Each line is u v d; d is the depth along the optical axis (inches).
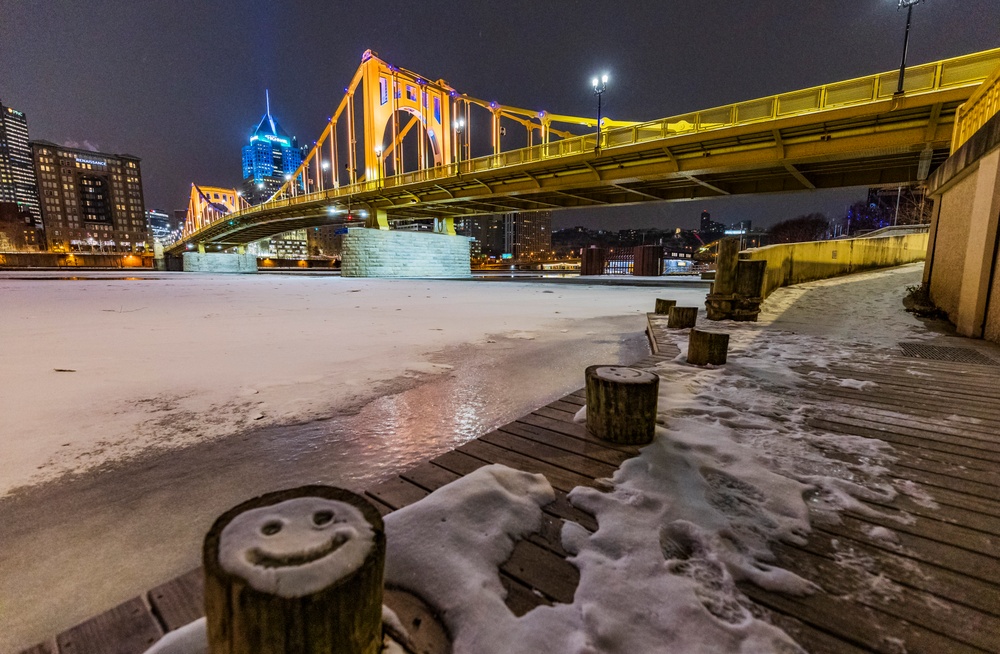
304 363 231.6
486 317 426.0
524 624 55.1
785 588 61.4
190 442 132.4
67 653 51.8
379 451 127.3
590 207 1471.5
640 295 700.0
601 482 90.7
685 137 831.1
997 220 235.1
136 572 76.4
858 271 624.1
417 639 53.8
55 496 101.1
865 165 829.8
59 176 6560.0
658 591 60.2
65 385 189.8
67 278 1456.7
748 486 89.0
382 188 1425.9
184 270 2802.7
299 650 40.2
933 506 82.4
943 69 611.5
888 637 53.7
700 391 153.9
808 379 169.0
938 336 256.2
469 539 70.2
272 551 43.0
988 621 55.9
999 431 117.6
